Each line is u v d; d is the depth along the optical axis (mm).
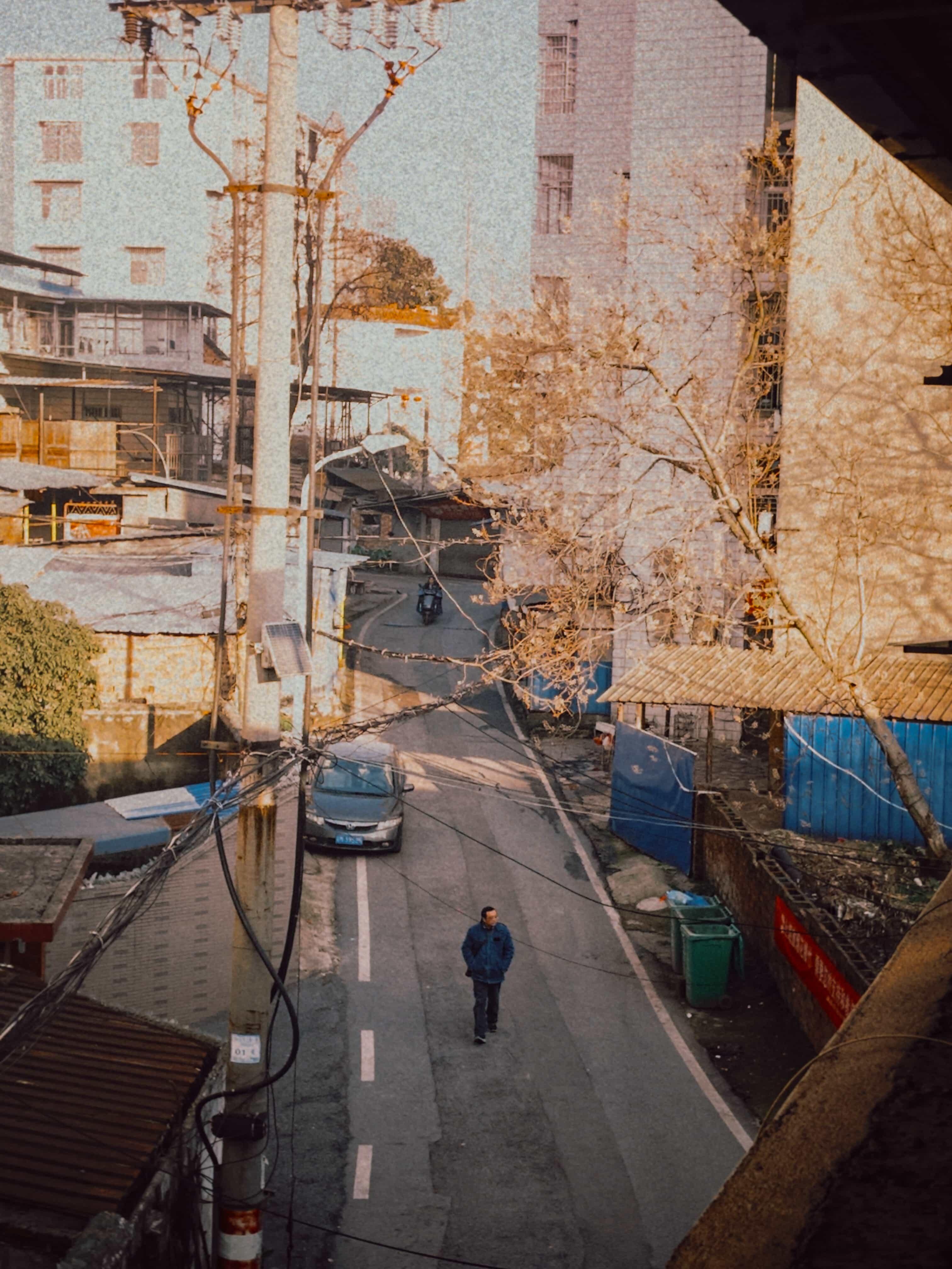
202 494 33812
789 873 16391
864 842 18938
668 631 20938
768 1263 1435
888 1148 1515
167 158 50812
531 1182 11234
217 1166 8484
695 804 20062
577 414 18109
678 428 23406
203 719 22312
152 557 27000
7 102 51500
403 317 52406
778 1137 1658
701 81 25188
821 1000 13617
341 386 52375
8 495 31078
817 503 20922
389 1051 13883
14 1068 8250
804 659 20750
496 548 23125
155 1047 8992
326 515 39062
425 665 34719
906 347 20500
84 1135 7473
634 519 17234
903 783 13859
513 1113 12586
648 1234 10430
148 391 42500
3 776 19641
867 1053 1706
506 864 20625
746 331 22906
